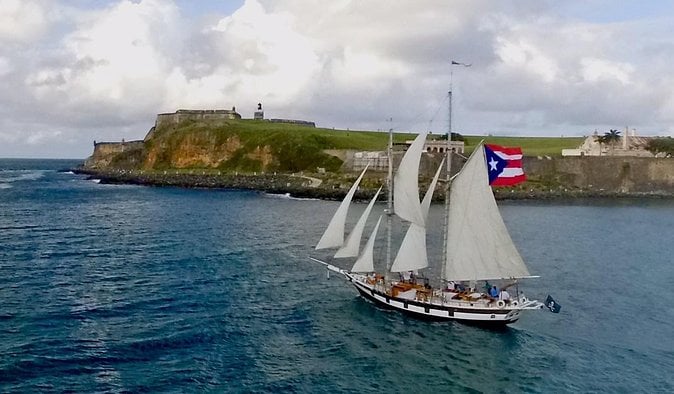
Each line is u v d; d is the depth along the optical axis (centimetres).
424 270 6194
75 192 15975
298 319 4547
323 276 5969
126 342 3906
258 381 3400
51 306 4641
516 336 4275
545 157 18450
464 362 3788
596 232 9469
